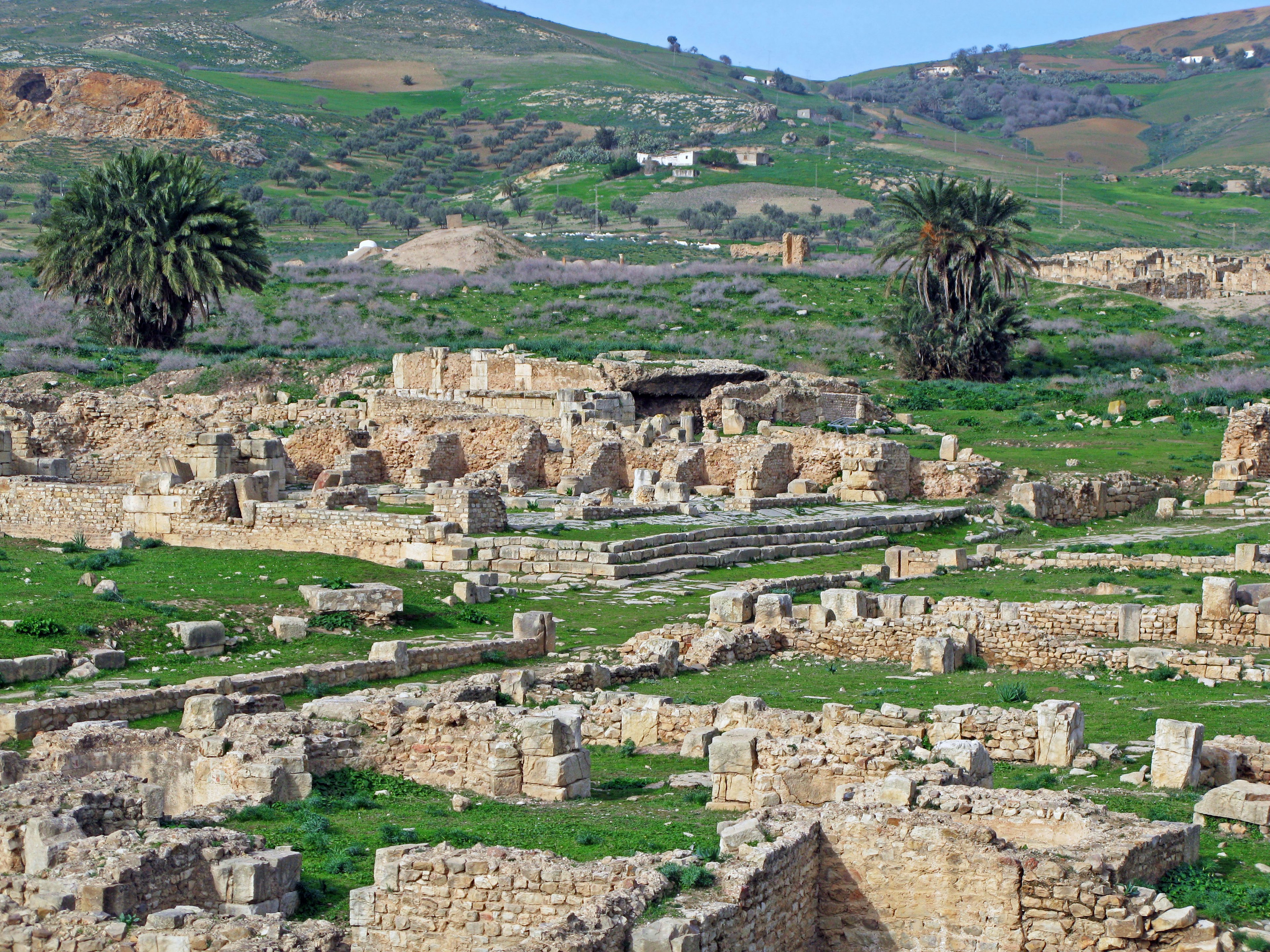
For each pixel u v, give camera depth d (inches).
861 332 4050.2
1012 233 3833.7
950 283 3794.3
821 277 4739.2
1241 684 1291.8
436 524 1926.7
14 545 1843.0
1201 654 1337.4
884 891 725.3
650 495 2458.2
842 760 879.1
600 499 2358.5
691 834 812.6
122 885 672.4
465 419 2758.4
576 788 951.6
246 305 4264.3
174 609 1470.2
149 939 645.3
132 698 1146.7
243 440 2249.0
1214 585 1444.4
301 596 1587.1
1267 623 1423.5
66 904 665.0
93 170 3779.5
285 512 1934.1
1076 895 685.9
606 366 3250.5
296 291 4461.1
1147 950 672.4
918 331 3720.5
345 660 1406.3
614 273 4766.2
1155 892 685.3
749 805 892.6
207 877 713.0
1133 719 1128.8
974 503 2487.7
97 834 764.6
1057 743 1012.5
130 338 3791.8
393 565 1902.1
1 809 749.9
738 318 4239.7
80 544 1847.9
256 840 764.6
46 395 2962.6
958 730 1034.7
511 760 949.8
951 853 713.0
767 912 684.1
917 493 2610.7
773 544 2176.4
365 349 3754.9
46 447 2559.1
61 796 771.4
